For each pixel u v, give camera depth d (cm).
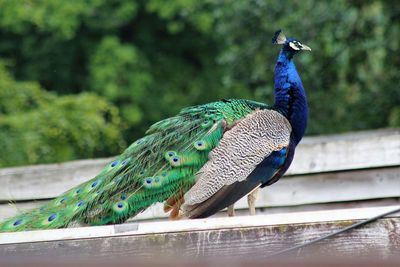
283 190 1266
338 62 2042
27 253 810
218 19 2270
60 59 2600
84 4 2491
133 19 2680
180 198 1009
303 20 2053
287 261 800
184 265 805
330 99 2061
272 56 2098
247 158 1033
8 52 2619
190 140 1034
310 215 807
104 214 966
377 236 799
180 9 2538
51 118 2017
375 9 2009
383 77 2052
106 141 2078
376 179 1244
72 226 950
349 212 805
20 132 1986
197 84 2717
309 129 2059
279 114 1102
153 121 2586
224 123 1056
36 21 2445
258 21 2112
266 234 807
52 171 1307
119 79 2522
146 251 809
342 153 1254
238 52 2125
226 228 808
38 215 959
